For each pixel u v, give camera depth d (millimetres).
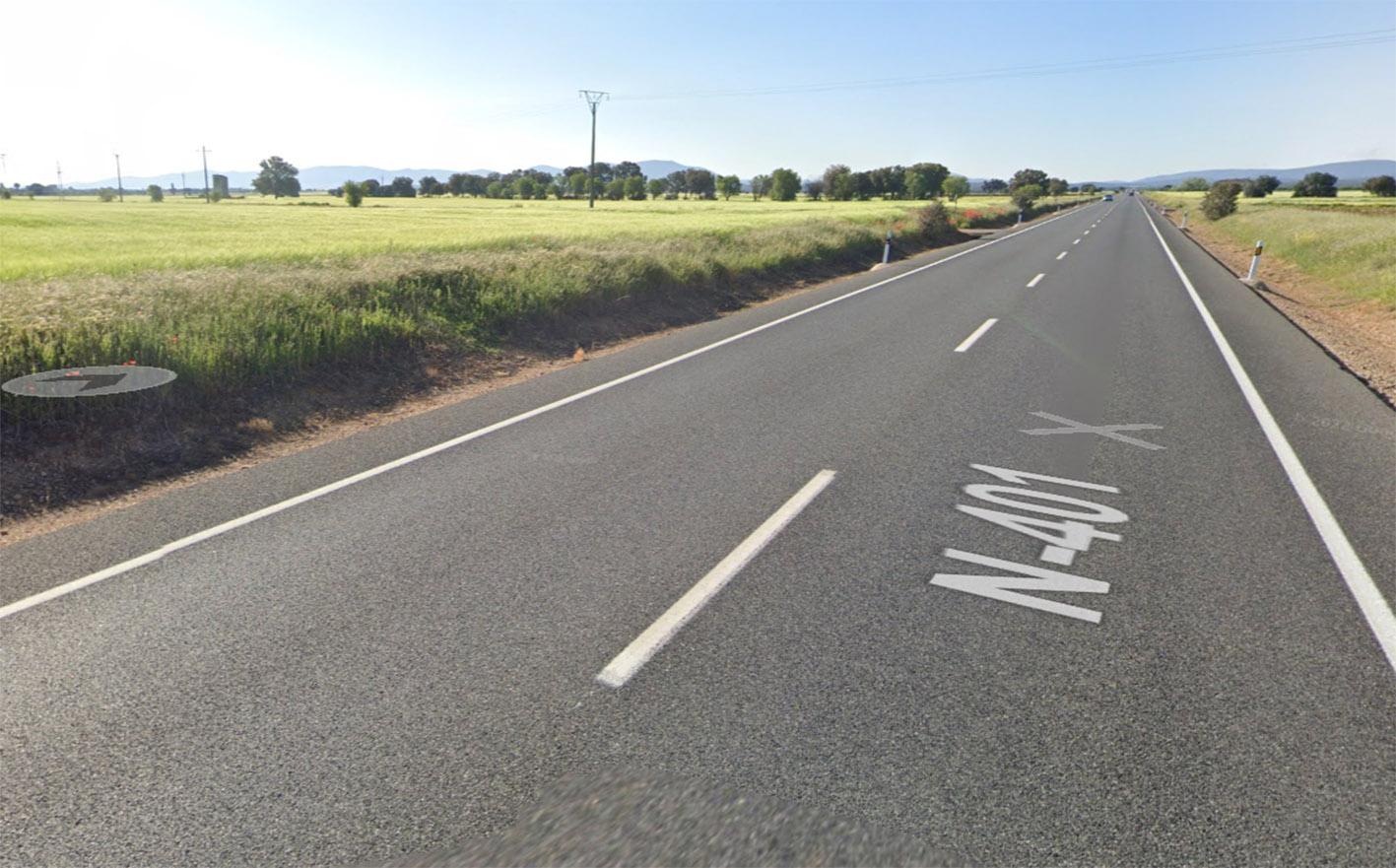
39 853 2209
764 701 2848
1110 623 3361
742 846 2191
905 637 3250
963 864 2139
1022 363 8586
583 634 3307
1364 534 4219
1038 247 26328
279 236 25875
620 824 2283
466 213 56656
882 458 5496
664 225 33906
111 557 4078
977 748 2602
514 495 4883
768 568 3873
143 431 6102
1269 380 7816
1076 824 2283
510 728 2721
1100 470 5246
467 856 2178
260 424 6625
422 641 3260
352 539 4266
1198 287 15664
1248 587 3654
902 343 9727
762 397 7215
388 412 7355
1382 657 3102
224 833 2287
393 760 2576
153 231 30438
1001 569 3844
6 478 5172
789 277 17875
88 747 2650
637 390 7570
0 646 3242
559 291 11508
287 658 3150
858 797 2387
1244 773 2482
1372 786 2426
